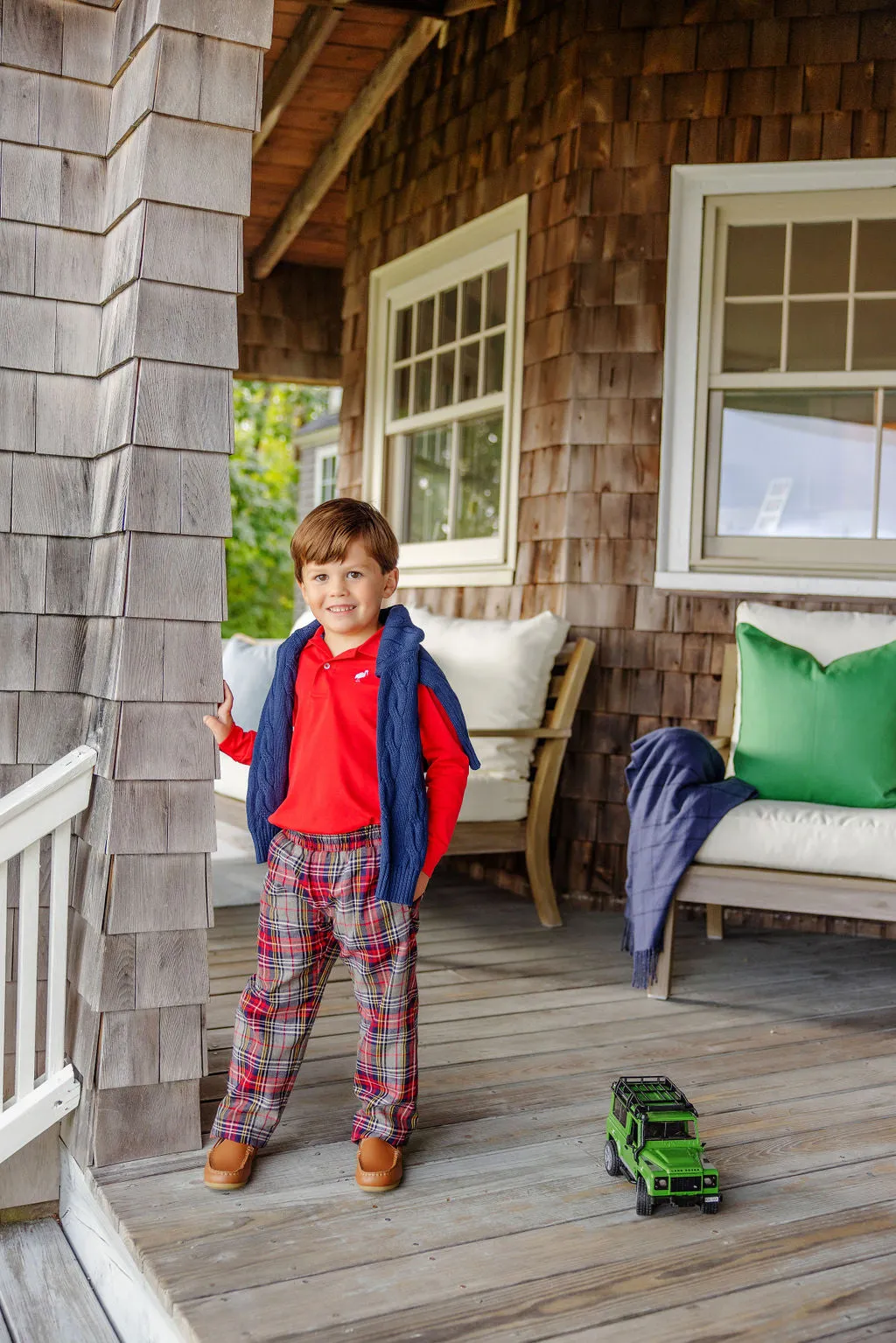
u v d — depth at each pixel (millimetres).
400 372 5109
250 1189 1910
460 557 4602
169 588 1960
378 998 1953
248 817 2004
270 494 14891
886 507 3852
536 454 4168
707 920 3840
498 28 4336
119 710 1933
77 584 2113
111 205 2061
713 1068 2518
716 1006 2979
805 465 3936
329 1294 1611
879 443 3854
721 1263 1712
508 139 4285
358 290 5305
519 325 4227
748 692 3428
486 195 4406
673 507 3955
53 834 1980
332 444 11711
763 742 3338
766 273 3926
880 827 2955
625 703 3977
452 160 4613
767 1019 2879
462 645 3918
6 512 2047
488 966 3289
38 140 2039
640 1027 2791
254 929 3602
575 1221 1833
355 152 5336
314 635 2021
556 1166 2023
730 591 3895
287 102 4633
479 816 3707
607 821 4008
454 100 4602
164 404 1942
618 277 3939
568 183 3996
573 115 3969
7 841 1901
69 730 2113
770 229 3914
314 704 1940
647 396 3926
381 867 1861
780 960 3465
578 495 3998
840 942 3713
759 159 3812
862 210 3809
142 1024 1979
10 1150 1937
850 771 3232
